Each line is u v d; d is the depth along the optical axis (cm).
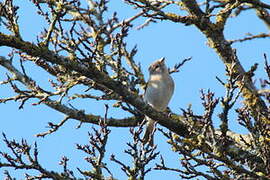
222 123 1127
